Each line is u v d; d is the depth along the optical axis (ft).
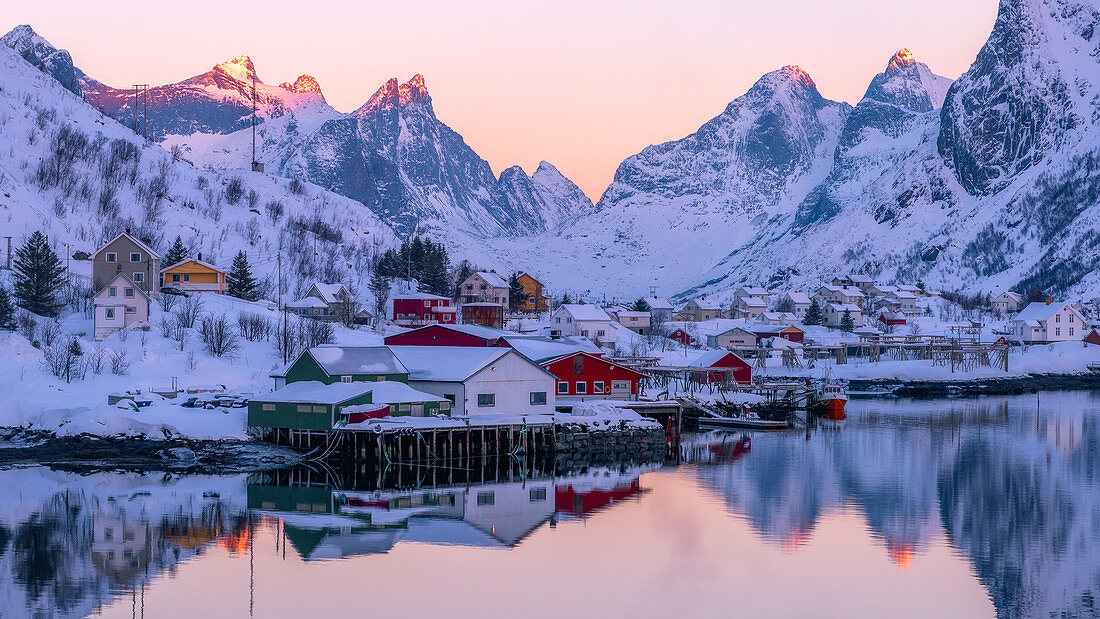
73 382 355.15
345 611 169.17
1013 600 178.81
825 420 437.17
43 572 187.21
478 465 295.07
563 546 208.03
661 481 277.85
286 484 260.83
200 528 217.56
